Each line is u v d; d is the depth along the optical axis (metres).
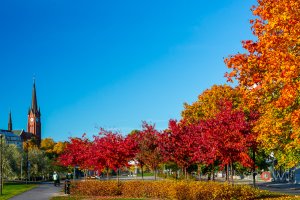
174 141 42.56
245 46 17.92
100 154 45.28
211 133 30.58
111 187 40.25
